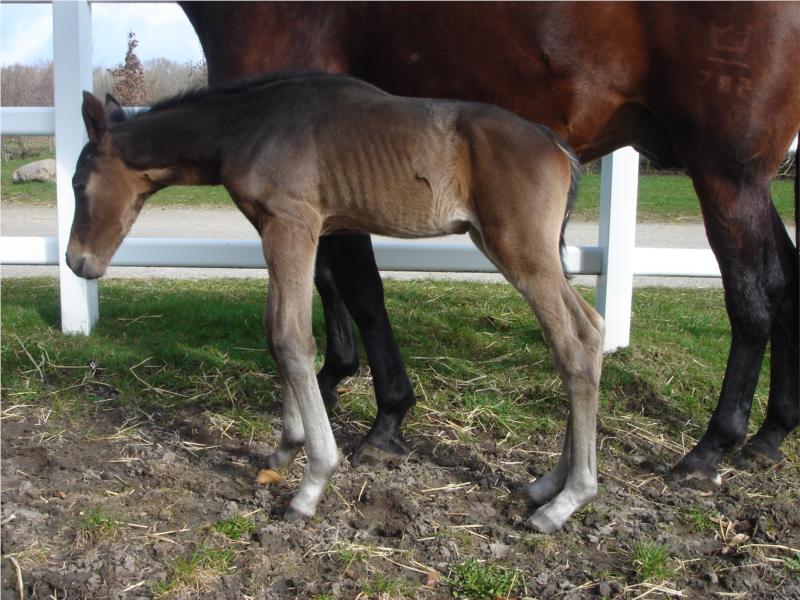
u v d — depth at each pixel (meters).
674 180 16.58
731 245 3.11
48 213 10.83
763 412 3.91
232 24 3.34
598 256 4.61
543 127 2.73
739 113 2.96
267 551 2.64
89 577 2.46
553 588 2.49
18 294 5.78
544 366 4.37
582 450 2.79
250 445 3.53
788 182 14.01
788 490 3.23
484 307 5.37
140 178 3.03
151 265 4.89
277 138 2.75
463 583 2.49
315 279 3.72
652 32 3.00
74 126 4.75
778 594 2.50
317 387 2.80
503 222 2.64
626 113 3.23
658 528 2.90
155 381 4.17
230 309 5.30
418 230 2.79
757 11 2.89
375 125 2.71
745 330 3.18
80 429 3.64
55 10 4.68
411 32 3.18
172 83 12.45
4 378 4.14
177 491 3.06
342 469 3.31
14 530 2.69
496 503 3.06
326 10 3.26
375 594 2.41
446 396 4.02
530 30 3.06
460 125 2.68
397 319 5.05
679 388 4.18
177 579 2.44
